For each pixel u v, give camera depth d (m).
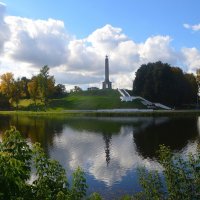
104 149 43.97
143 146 45.75
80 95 162.00
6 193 7.98
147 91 139.50
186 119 87.12
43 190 10.16
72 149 44.19
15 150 10.12
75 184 11.45
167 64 141.38
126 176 28.28
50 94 141.75
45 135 59.50
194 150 41.22
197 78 152.12
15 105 152.88
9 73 141.62
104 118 97.31
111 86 176.12
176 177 13.77
